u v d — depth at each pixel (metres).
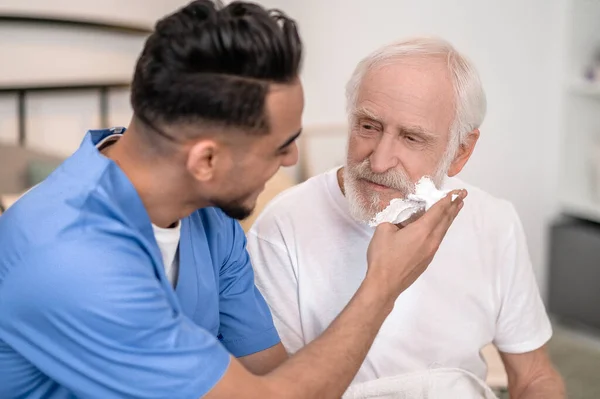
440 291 1.36
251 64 0.87
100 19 2.65
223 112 0.87
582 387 2.71
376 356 1.33
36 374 0.96
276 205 1.39
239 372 0.91
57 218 0.88
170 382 0.88
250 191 0.95
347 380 0.98
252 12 0.88
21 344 0.89
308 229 1.36
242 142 0.90
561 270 3.20
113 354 0.87
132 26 2.71
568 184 3.24
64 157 2.60
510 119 3.13
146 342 0.88
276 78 0.88
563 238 3.16
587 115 3.19
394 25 3.04
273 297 1.36
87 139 0.95
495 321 1.41
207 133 0.88
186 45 0.86
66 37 2.60
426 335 1.35
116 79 2.74
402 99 1.20
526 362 1.43
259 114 0.88
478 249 1.39
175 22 0.87
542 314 1.44
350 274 1.34
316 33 2.98
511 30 3.06
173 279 1.05
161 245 1.00
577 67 3.11
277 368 0.94
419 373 1.30
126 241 0.89
